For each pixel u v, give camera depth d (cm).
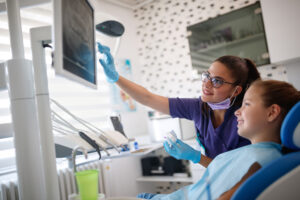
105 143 97
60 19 61
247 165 69
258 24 232
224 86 114
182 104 136
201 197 73
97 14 120
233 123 117
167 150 122
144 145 243
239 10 242
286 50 215
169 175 272
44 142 79
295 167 52
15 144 78
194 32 272
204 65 266
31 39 80
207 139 127
